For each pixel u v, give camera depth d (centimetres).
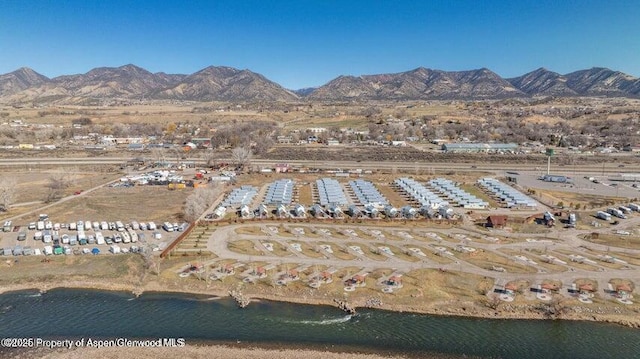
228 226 12175
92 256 10088
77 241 10875
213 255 10050
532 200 14862
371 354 6644
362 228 12088
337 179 18400
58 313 7838
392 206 14200
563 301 7981
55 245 10625
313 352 6688
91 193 15912
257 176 18962
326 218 12862
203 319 7631
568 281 8719
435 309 7888
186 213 12650
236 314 7800
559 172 19888
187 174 19450
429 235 11500
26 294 8556
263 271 9119
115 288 8769
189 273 9188
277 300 8262
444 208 13500
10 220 12556
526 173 19650
